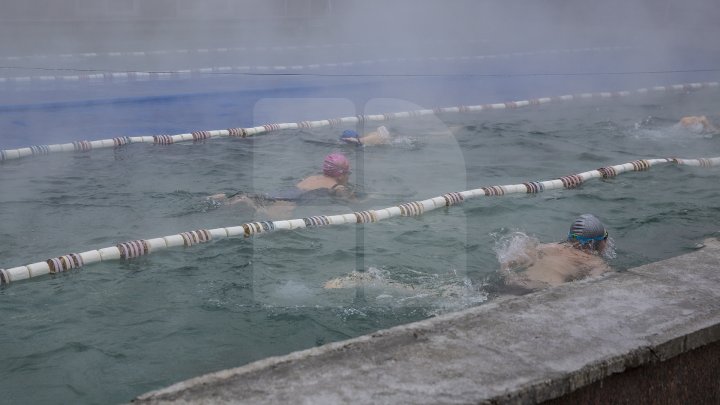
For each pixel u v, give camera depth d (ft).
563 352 7.57
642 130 30.48
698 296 9.04
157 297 13.93
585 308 8.67
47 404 10.15
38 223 18.19
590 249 16.10
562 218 19.13
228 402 6.55
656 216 19.22
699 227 18.31
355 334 12.33
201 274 15.06
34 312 13.29
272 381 6.92
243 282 14.56
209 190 21.06
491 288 14.29
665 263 10.25
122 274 15.12
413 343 7.74
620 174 23.56
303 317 12.89
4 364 11.28
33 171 23.30
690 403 8.46
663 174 23.47
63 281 14.78
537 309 8.63
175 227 17.83
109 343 12.01
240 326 12.60
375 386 6.85
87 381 10.80
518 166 24.61
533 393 6.91
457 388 6.83
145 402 6.55
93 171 23.34
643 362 7.72
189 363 11.35
